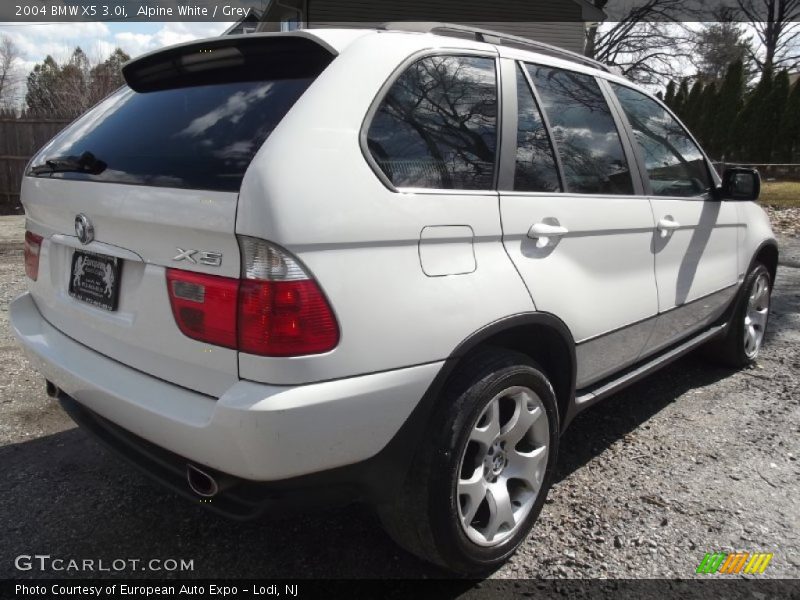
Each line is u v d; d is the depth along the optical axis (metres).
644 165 3.02
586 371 2.64
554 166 2.47
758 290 4.24
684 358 4.48
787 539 2.44
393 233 1.81
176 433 1.76
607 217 2.63
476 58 2.29
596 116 2.79
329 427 1.69
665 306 3.10
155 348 1.88
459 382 2.02
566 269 2.42
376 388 1.77
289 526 2.49
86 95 21.97
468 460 2.14
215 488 1.75
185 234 1.73
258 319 1.62
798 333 5.09
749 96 24.22
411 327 1.84
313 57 1.97
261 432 1.61
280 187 1.62
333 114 1.79
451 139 2.09
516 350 2.45
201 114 2.02
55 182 2.22
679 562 2.30
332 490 1.83
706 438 3.26
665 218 3.04
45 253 2.43
